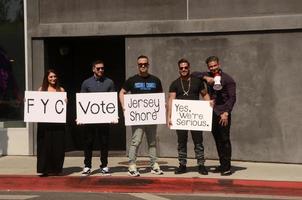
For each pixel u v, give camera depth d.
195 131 10.08
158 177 9.81
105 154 10.21
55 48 13.23
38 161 10.10
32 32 12.77
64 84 13.48
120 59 13.54
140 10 12.30
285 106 11.41
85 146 10.20
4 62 13.05
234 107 11.72
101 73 10.09
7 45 13.02
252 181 9.48
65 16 12.66
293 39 11.34
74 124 13.60
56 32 12.62
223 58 11.80
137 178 9.71
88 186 9.77
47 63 12.92
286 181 9.48
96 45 13.59
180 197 8.93
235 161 11.73
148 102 9.93
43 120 9.98
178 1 12.05
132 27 12.28
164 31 12.09
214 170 10.58
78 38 12.91
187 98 9.96
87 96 9.98
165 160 11.89
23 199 8.76
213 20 11.80
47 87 10.20
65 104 10.05
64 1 12.66
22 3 12.94
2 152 12.94
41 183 9.94
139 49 12.32
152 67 12.24
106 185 9.73
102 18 12.49
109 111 10.02
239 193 9.34
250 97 11.62
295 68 11.34
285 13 11.41
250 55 11.61
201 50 11.96
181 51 12.08
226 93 9.96
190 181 9.54
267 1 11.49
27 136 12.85
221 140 10.02
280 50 11.41
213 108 9.98
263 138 11.56
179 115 9.97
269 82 11.50
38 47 12.80
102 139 10.20
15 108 12.99
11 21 13.00
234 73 11.73
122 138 13.59
